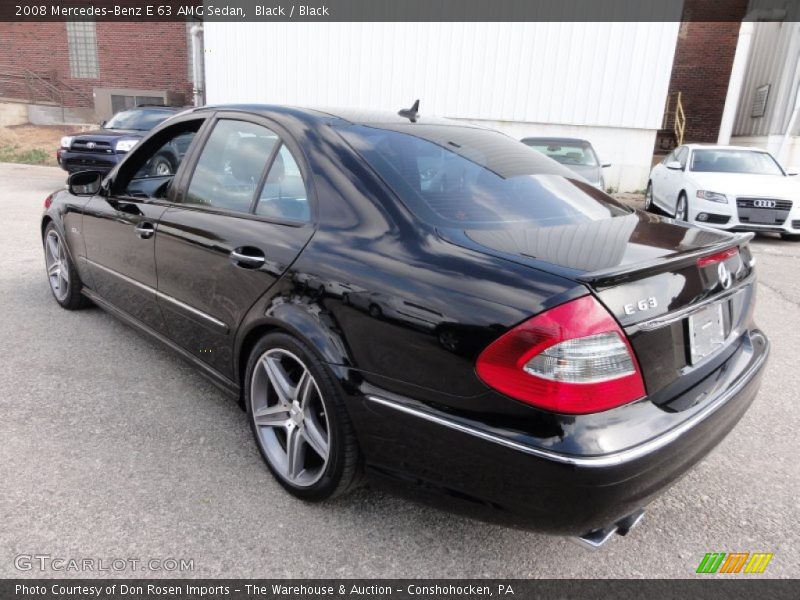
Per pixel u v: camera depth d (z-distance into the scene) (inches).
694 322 78.5
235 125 111.0
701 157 385.4
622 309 66.8
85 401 121.4
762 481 104.6
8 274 210.7
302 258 87.2
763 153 386.9
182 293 113.2
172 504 91.1
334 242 85.4
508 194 93.0
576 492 64.5
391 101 575.8
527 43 538.3
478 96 558.3
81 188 144.8
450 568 81.6
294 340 87.3
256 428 98.5
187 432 111.7
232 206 105.1
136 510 89.3
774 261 287.0
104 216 137.8
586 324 64.2
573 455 63.7
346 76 579.5
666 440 68.1
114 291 141.9
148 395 125.1
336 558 82.2
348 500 94.4
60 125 818.2
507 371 66.3
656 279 71.6
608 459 63.8
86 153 401.7
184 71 845.2
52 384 128.0
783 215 324.5
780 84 586.9
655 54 519.5
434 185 89.2
